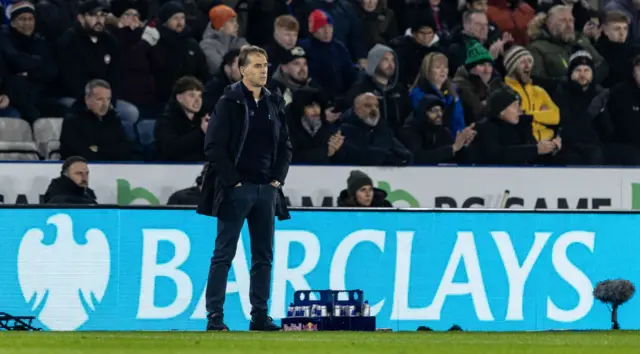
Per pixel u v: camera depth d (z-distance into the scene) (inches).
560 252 1441.9
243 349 697.6
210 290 1107.3
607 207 1708.9
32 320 1363.2
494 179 1685.5
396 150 1724.9
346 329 1079.0
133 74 1811.0
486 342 776.9
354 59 1959.9
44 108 1764.3
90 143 1689.2
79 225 1378.0
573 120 1868.8
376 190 1612.9
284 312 1395.2
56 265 1370.6
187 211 1392.7
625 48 1972.2
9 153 1695.4
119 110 1775.3
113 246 1379.2
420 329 1391.5
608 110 1886.1
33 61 1758.1
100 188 1625.2
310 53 1849.2
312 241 1402.6
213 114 1098.7
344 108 1807.3
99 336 816.9
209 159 1096.8
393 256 1413.6
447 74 1827.0
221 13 1850.4
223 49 1851.6
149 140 1754.4
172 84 1819.6
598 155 1856.5
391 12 1983.3
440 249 1419.8
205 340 770.2
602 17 1982.0
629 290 1318.9
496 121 1781.5
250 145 1096.8
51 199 1535.4
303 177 1656.0
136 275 1382.9
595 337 880.9
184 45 1824.6
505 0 2033.7
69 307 1373.0
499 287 1428.4
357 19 1958.7
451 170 1681.8
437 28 2015.3
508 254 1429.6
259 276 1120.8
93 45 1792.6
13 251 1365.7
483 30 1929.1
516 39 2021.4
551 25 1935.3
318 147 1701.5
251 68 1091.9
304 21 1939.0
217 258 1107.3
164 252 1387.8
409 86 1891.0
